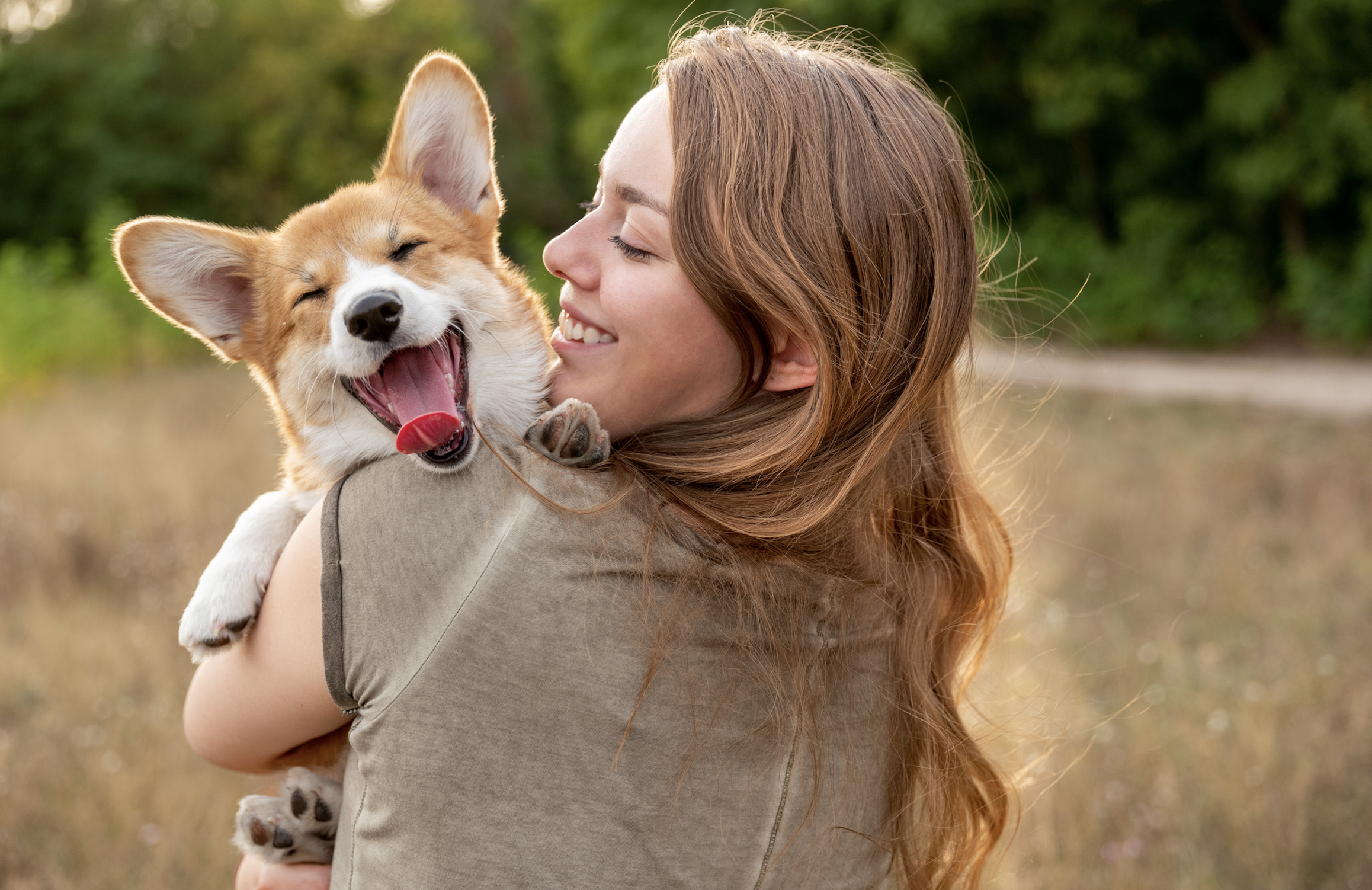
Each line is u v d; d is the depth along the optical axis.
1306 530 6.95
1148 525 7.03
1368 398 12.50
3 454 8.90
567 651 1.37
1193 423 11.16
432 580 1.39
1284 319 18.50
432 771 1.34
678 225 1.59
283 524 2.09
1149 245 19.52
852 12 19.34
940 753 1.74
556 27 31.34
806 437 1.58
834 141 1.62
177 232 2.48
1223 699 4.58
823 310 1.58
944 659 1.85
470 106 2.59
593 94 25.06
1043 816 3.60
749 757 1.45
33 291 17.22
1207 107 18.88
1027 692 3.13
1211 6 18.48
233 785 4.17
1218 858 3.53
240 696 1.59
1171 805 3.73
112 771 4.20
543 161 32.28
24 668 5.11
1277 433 10.33
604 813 1.38
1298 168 17.20
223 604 1.84
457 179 2.63
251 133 26.22
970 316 1.74
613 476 1.54
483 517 1.42
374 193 2.57
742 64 1.66
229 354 2.62
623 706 1.39
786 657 1.49
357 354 2.25
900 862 1.71
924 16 18.06
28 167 25.75
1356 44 16.31
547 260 1.80
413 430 1.41
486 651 1.35
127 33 26.62
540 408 2.38
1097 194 21.77
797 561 1.54
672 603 1.42
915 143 1.70
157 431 9.71
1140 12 18.58
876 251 1.63
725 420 1.69
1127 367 16.22
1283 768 3.98
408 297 2.29
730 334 1.62
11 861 3.65
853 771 1.58
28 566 6.45
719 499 1.56
